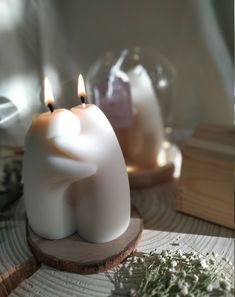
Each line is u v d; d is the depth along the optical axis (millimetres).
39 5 375
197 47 415
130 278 263
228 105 423
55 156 249
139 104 363
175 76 429
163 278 250
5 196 334
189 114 450
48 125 250
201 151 316
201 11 396
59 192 262
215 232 307
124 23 421
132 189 364
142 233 299
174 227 313
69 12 415
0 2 340
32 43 377
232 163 301
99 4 414
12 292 260
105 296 252
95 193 261
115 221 272
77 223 284
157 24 417
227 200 302
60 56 410
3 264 275
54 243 280
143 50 420
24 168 266
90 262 262
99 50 432
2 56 349
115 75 364
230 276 263
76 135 253
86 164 250
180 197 324
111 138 259
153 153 381
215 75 417
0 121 332
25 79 371
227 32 390
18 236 303
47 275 268
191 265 261
